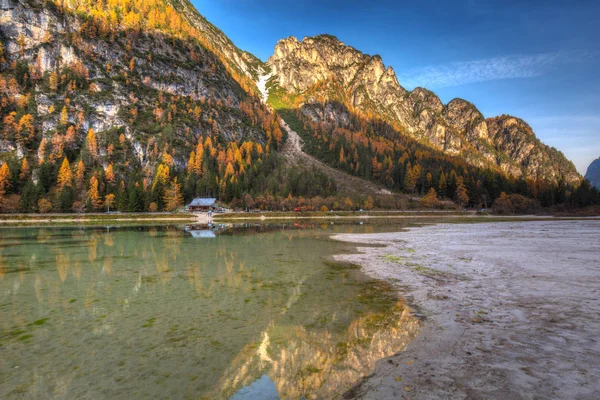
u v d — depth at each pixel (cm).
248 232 5875
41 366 857
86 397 709
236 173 16175
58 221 9144
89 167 13788
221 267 2334
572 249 2894
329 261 2586
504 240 3866
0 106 15300
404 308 1346
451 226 7156
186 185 14000
